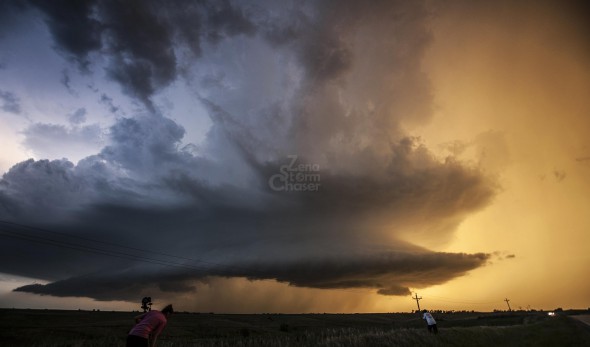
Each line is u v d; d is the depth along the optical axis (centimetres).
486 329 2752
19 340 4291
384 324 9356
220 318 9619
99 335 4766
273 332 6325
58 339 4341
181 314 10119
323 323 9550
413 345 1983
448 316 13062
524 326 3472
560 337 2366
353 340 1952
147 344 828
